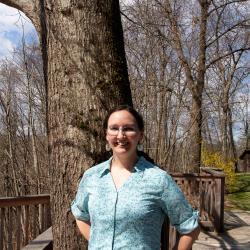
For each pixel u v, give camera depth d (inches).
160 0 450.9
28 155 431.5
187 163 463.5
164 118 341.1
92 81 119.6
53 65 121.9
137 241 81.8
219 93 919.0
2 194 430.6
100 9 121.5
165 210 85.6
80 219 94.6
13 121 430.6
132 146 86.8
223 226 350.0
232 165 698.8
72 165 119.1
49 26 123.2
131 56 358.9
